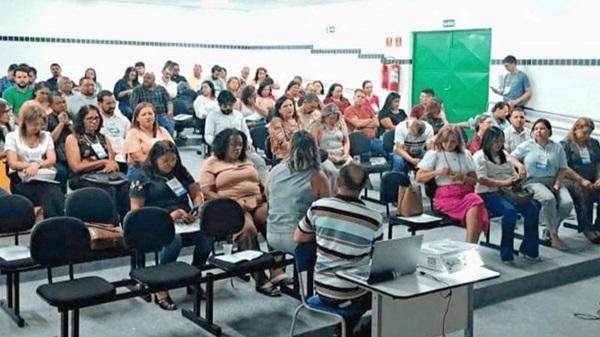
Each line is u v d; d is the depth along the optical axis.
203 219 3.86
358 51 10.63
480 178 5.02
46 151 4.89
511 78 7.91
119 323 3.68
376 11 10.22
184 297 4.14
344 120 7.00
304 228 3.27
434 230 5.80
